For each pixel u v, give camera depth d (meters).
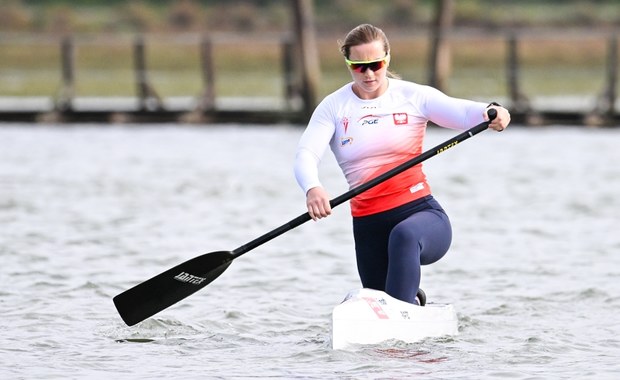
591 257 35.19
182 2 141.38
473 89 104.88
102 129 79.50
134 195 48.06
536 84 111.44
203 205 45.44
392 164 25.38
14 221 41.44
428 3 146.50
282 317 27.98
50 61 123.56
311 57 79.94
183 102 95.69
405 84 25.58
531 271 33.25
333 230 40.12
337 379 22.39
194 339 25.89
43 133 76.44
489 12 141.62
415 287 24.89
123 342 25.62
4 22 131.62
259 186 50.62
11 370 23.22
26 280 31.81
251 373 22.92
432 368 23.14
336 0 144.25
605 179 52.91
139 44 84.25
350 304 24.69
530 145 68.31
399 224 25.03
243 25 136.12
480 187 50.47
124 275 32.66
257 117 81.69
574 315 28.11
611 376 22.62
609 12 143.25
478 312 28.36
